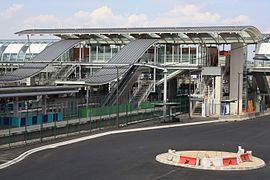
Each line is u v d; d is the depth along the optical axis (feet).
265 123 192.95
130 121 176.76
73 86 171.73
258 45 252.21
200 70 221.46
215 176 81.10
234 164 91.56
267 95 280.31
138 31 218.79
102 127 158.92
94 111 160.35
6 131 121.90
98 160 96.22
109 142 125.80
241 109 228.22
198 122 188.34
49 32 236.84
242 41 222.07
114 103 190.19
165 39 227.20
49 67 226.99
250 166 89.56
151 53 225.56
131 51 211.61
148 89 213.66
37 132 123.85
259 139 138.41
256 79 272.92
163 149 113.29
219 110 217.97
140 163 93.04
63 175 79.92
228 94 244.63
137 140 130.82
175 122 185.98
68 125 139.13
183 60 225.35
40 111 161.68
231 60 226.79
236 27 204.54
